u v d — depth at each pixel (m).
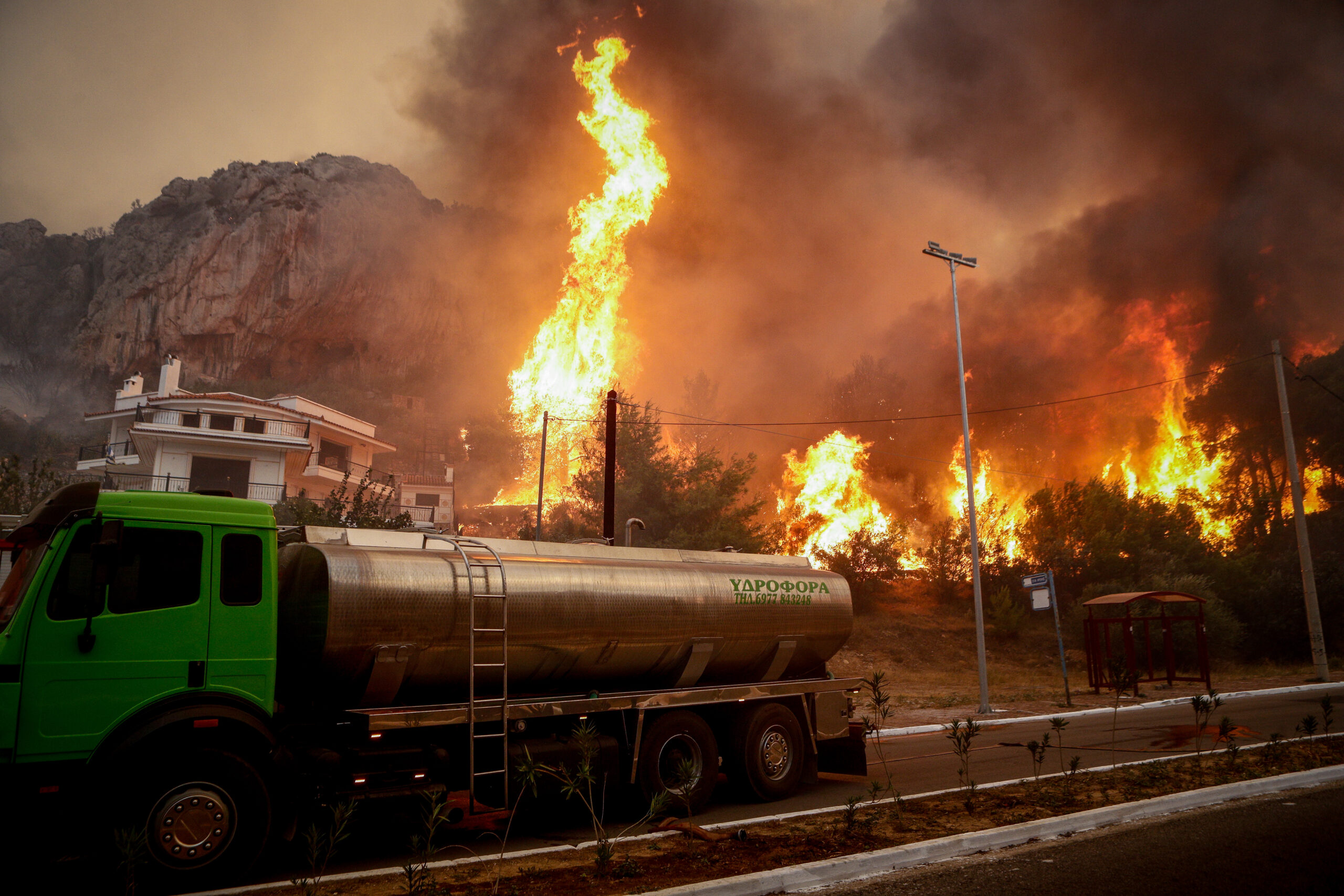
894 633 36.44
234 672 6.23
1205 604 33.25
